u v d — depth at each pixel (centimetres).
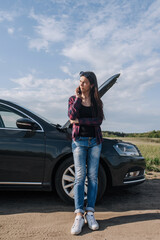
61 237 215
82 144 252
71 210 294
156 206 322
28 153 308
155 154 941
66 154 312
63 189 310
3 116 326
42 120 333
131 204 330
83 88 250
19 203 321
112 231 229
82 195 246
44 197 354
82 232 227
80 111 252
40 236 216
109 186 326
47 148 311
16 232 224
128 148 339
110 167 317
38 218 263
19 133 316
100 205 321
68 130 332
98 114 254
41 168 311
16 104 339
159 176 571
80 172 251
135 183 335
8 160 306
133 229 235
